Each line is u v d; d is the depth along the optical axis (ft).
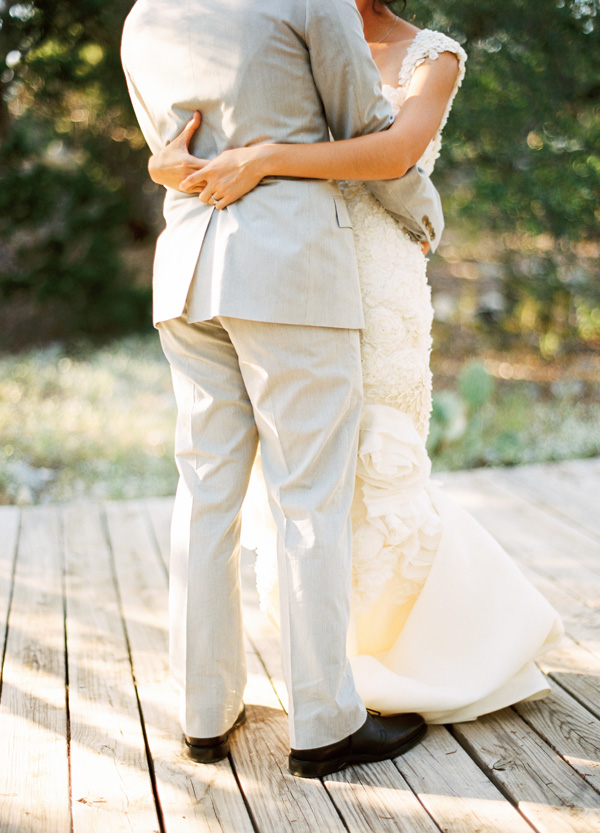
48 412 17.25
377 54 5.80
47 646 7.41
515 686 6.20
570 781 5.33
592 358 21.25
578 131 17.47
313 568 5.05
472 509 11.19
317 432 4.97
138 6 5.11
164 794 5.25
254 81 4.65
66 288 22.62
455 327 22.67
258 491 5.90
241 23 4.62
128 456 14.97
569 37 16.49
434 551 6.18
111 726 6.10
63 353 22.49
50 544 10.07
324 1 4.58
